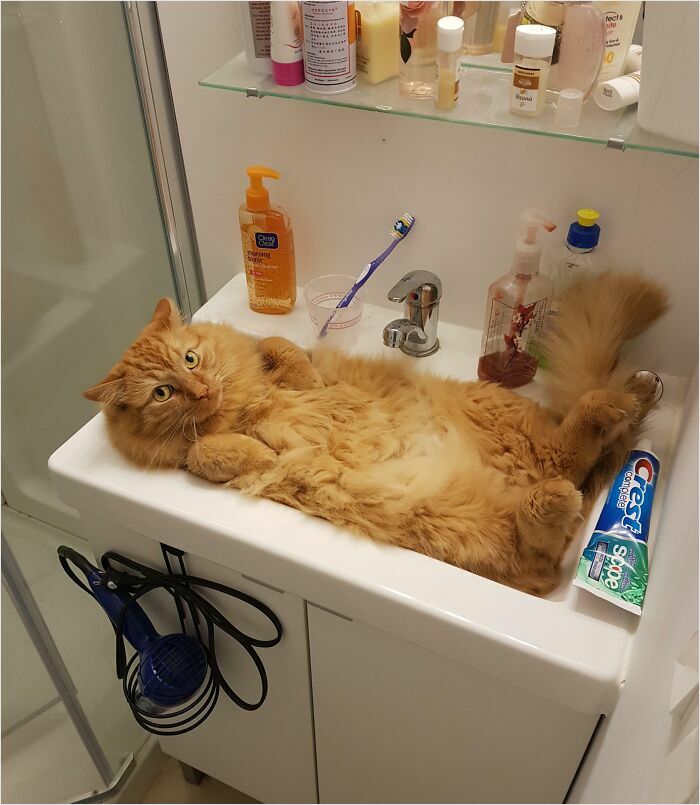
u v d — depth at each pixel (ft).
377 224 3.58
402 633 2.60
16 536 5.02
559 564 2.81
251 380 3.28
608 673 2.25
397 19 2.95
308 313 3.81
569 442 2.91
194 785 4.88
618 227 3.07
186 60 3.45
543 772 2.82
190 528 2.82
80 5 3.46
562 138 2.78
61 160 4.12
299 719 3.54
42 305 4.69
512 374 3.39
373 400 3.34
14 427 5.05
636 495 2.67
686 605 1.55
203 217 4.03
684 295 3.13
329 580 2.61
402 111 2.92
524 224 3.19
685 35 2.35
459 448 3.07
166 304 3.21
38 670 4.18
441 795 3.32
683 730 1.18
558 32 2.69
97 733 4.43
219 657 3.53
